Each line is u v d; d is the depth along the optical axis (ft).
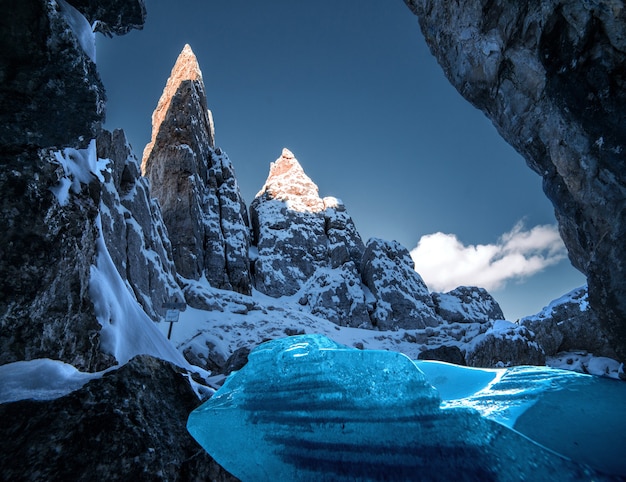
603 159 47.52
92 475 10.27
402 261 174.29
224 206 163.84
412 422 9.12
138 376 13.53
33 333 21.54
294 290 164.14
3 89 16.55
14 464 10.06
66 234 24.18
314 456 9.30
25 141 18.78
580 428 8.21
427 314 153.38
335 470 8.96
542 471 7.55
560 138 53.26
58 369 13.46
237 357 53.52
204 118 188.24
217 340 94.89
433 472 8.31
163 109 187.62
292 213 195.93
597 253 52.26
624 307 49.24
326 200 216.95
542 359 84.02
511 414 8.93
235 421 10.42
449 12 61.62
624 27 40.01
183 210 136.98
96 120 19.12
